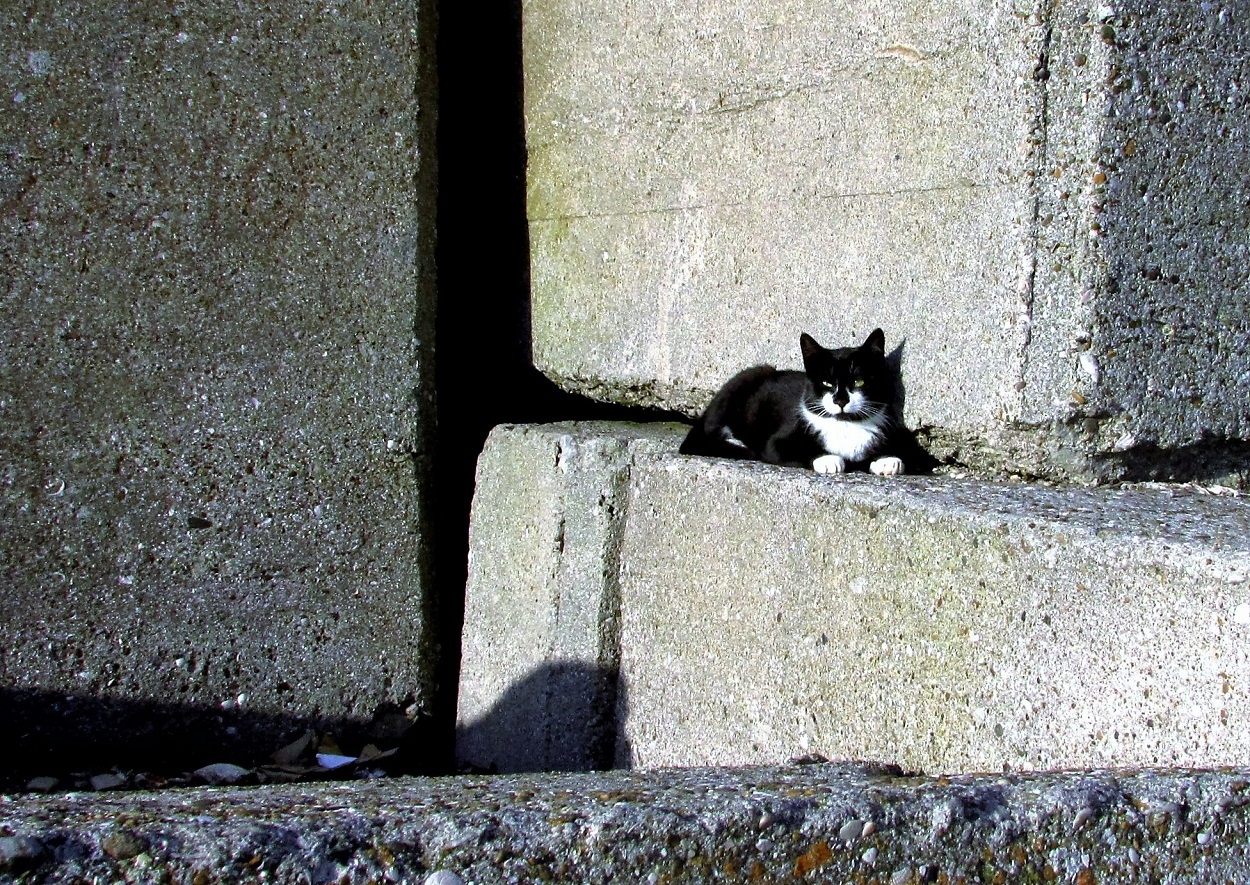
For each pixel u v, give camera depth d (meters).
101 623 4.95
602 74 5.29
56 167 4.80
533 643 5.01
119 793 2.87
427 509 5.31
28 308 4.81
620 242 5.26
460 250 5.82
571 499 4.86
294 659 5.16
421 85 5.18
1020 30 3.77
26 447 4.83
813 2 4.41
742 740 4.10
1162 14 3.74
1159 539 2.95
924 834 2.35
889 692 3.55
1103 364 3.77
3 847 2.18
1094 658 3.01
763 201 4.65
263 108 5.00
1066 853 2.35
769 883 2.33
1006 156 3.82
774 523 3.98
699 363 4.95
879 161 4.22
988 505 3.43
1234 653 2.73
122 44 4.85
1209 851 2.36
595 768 4.74
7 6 4.73
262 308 5.04
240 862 2.24
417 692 5.35
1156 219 3.80
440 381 5.60
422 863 2.28
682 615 4.39
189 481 5.00
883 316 4.23
